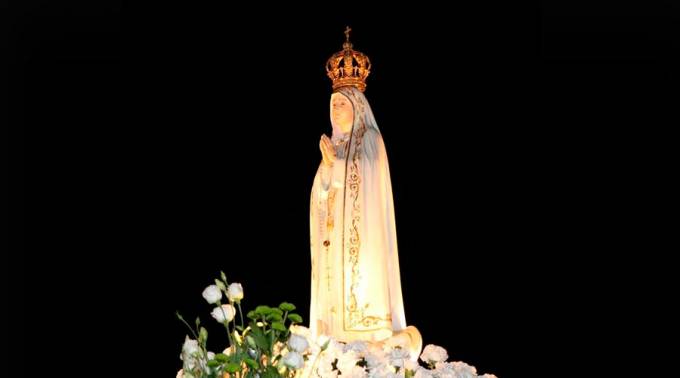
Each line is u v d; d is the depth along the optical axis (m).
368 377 7.02
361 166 11.24
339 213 11.14
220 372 6.04
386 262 10.88
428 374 7.15
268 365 5.98
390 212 11.27
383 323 10.56
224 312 6.27
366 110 11.92
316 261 11.41
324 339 9.12
